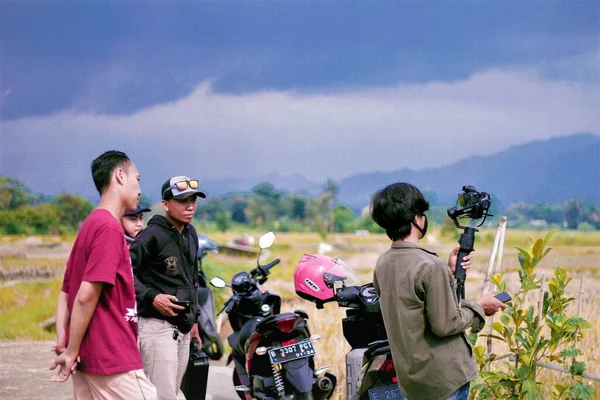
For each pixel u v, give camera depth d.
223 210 92.81
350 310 5.74
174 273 5.41
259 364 6.00
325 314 9.01
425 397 3.91
